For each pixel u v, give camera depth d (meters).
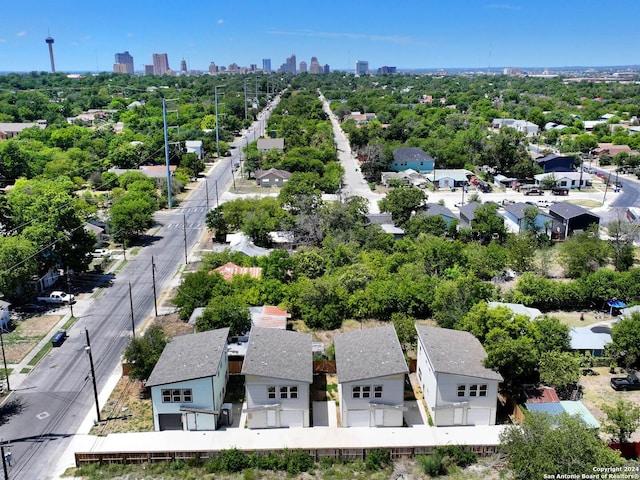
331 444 35.34
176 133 153.88
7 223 66.69
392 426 37.25
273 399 37.00
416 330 43.28
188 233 82.81
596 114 194.38
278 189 109.81
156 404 36.69
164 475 33.34
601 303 56.66
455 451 34.22
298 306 53.41
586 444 29.86
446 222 79.25
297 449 34.34
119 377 43.94
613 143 145.88
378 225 72.56
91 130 148.25
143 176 103.19
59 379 43.53
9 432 36.88
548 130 169.12
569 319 53.78
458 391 36.88
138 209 78.50
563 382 39.09
